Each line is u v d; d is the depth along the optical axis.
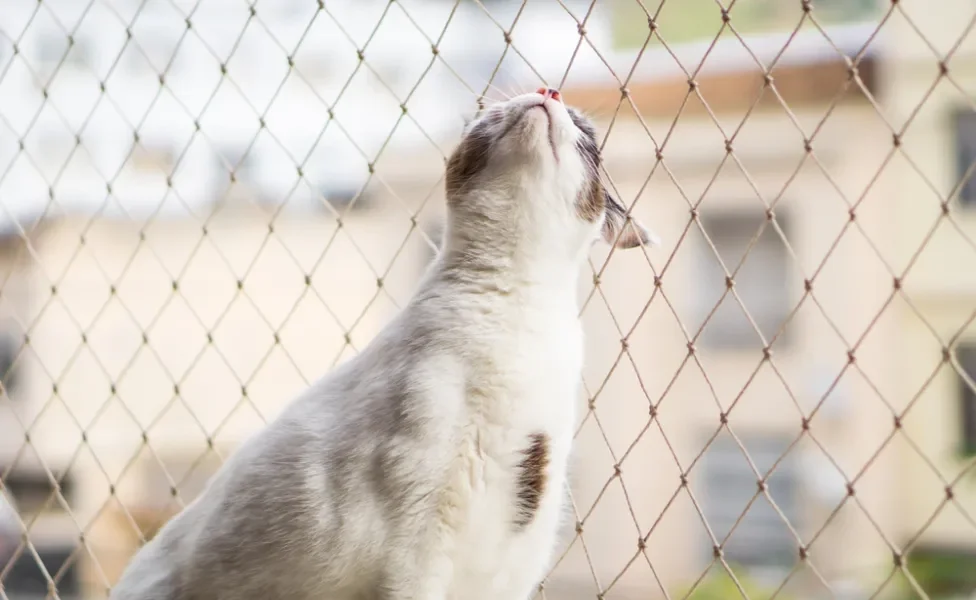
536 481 1.47
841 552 4.88
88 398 4.97
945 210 1.42
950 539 4.82
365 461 1.40
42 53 4.37
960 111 4.73
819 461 4.98
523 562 1.51
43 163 4.41
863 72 4.81
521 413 1.44
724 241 5.08
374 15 4.48
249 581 1.43
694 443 5.00
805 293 1.48
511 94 1.73
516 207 1.53
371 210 4.69
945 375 4.89
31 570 4.07
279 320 4.80
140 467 4.88
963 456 4.80
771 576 4.81
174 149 4.68
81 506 4.83
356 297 4.72
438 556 1.42
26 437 2.11
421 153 4.59
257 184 4.75
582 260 1.63
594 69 3.86
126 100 4.61
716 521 5.02
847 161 4.91
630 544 4.71
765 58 4.75
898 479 4.91
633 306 4.80
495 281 1.52
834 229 4.97
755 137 4.91
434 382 1.41
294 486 1.42
